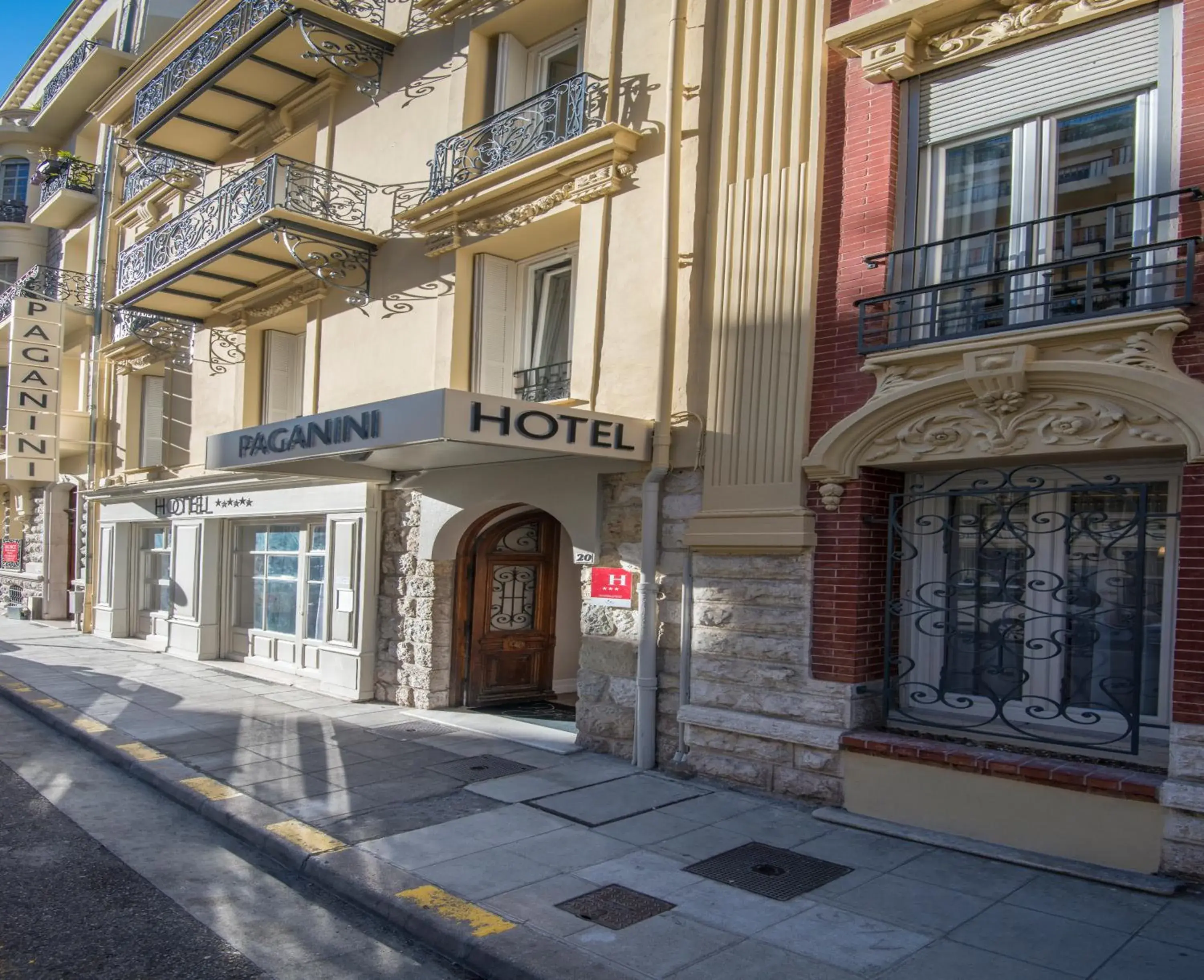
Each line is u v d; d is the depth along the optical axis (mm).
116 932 4914
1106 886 5410
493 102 10656
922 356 6520
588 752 8547
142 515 16328
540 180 9344
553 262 10258
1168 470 5977
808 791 6965
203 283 13586
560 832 6359
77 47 22422
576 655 11602
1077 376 5902
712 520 7652
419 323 10844
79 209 20312
